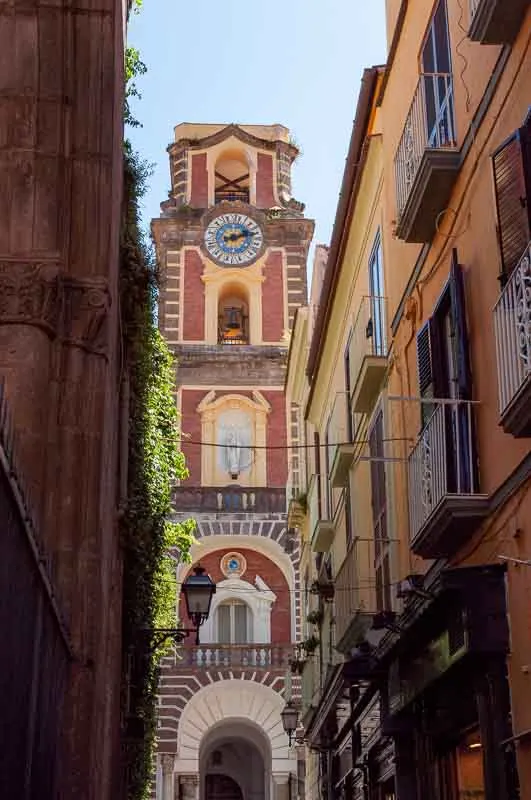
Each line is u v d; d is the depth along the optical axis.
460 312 13.96
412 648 15.74
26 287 13.16
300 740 35.69
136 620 20.31
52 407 13.08
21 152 13.86
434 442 14.50
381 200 20.53
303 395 36.59
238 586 46.50
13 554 8.41
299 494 35.62
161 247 50.78
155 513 21.30
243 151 53.12
